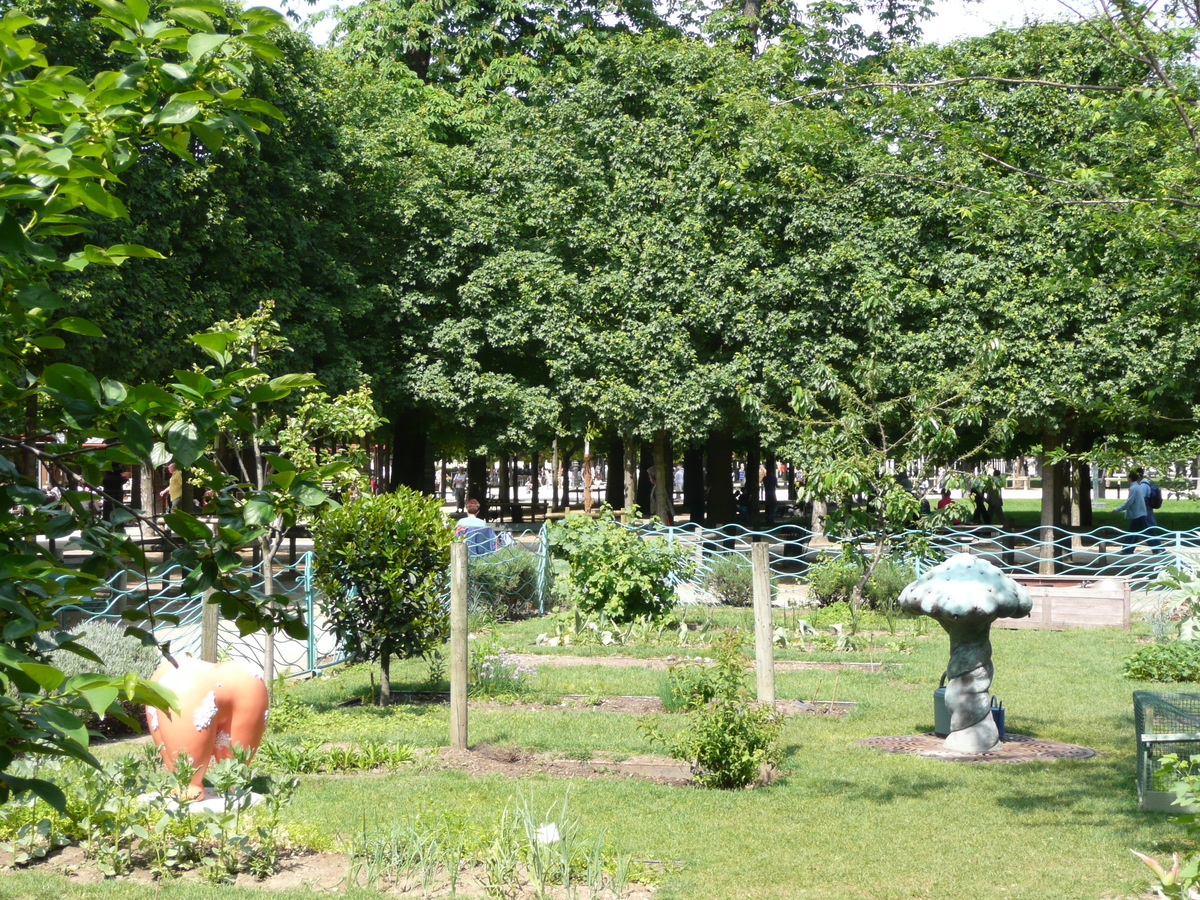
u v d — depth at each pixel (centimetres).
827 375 1739
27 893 595
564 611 1884
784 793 802
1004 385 2177
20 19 234
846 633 1553
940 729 990
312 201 2361
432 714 1098
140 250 238
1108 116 711
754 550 1038
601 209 2489
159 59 247
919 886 609
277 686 1198
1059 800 779
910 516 1703
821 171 2253
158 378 1983
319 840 682
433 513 1182
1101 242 2028
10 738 197
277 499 262
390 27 3212
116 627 1078
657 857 663
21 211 242
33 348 268
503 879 604
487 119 3080
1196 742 742
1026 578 1938
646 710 1119
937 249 2216
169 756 768
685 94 2464
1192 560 1416
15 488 237
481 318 2559
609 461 4175
